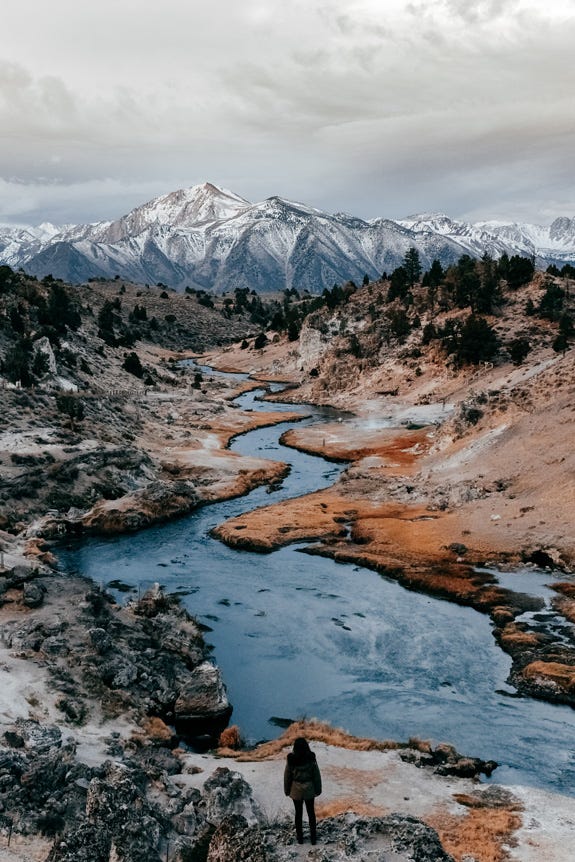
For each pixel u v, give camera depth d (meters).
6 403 119.94
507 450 101.50
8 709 37.25
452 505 90.75
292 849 19.39
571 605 60.66
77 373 160.75
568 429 97.56
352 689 48.19
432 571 70.00
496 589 65.00
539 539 74.50
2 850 22.75
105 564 75.00
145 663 48.44
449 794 32.16
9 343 150.12
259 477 112.62
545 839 27.38
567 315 183.62
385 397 184.12
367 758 36.66
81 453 101.06
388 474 110.62
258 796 31.12
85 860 21.36
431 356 190.62
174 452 124.75
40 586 58.19
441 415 153.50
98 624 51.72
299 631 57.78
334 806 30.00
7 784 26.12
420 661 52.38
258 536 82.06
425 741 39.31
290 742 39.31
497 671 50.91
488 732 42.09
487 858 25.09
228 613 61.59
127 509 89.31
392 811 29.78
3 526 83.81
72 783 27.16
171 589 67.50
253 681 49.44
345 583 69.06
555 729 42.50
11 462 95.62
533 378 129.50
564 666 49.75
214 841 19.23
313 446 136.75
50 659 45.81
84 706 41.00
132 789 24.98
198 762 36.69
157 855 22.61
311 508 94.56
